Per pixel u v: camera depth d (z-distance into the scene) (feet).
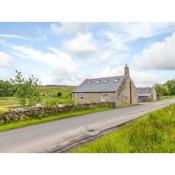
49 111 69.26
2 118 54.39
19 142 36.45
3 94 275.80
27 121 59.11
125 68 132.57
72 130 45.73
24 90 73.10
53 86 467.52
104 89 127.65
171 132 41.52
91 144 33.96
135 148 32.91
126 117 65.72
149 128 44.93
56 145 34.17
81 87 146.10
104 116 68.64
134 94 141.69
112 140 36.11
